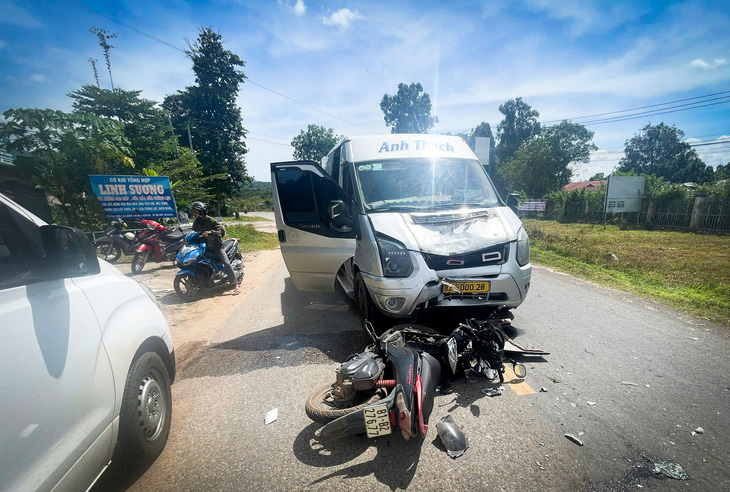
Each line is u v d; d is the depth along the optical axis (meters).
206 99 36.66
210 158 34.94
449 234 3.74
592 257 8.75
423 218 3.91
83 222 11.57
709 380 3.08
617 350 3.70
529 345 3.84
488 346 3.08
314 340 4.12
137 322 2.25
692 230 17.00
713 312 4.83
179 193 18.56
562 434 2.40
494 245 3.69
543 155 40.06
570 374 3.21
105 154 11.60
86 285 1.94
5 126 10.14
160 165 18.14
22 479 1.28
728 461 2.14
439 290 3.50
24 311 1.46
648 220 19.67
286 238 4.69
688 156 55.28
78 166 11.18
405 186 4.53
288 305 5.57
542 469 2.09
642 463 2.13
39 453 1.37
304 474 2.10
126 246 9.03
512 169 42.47
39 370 1.43
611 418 2.56
